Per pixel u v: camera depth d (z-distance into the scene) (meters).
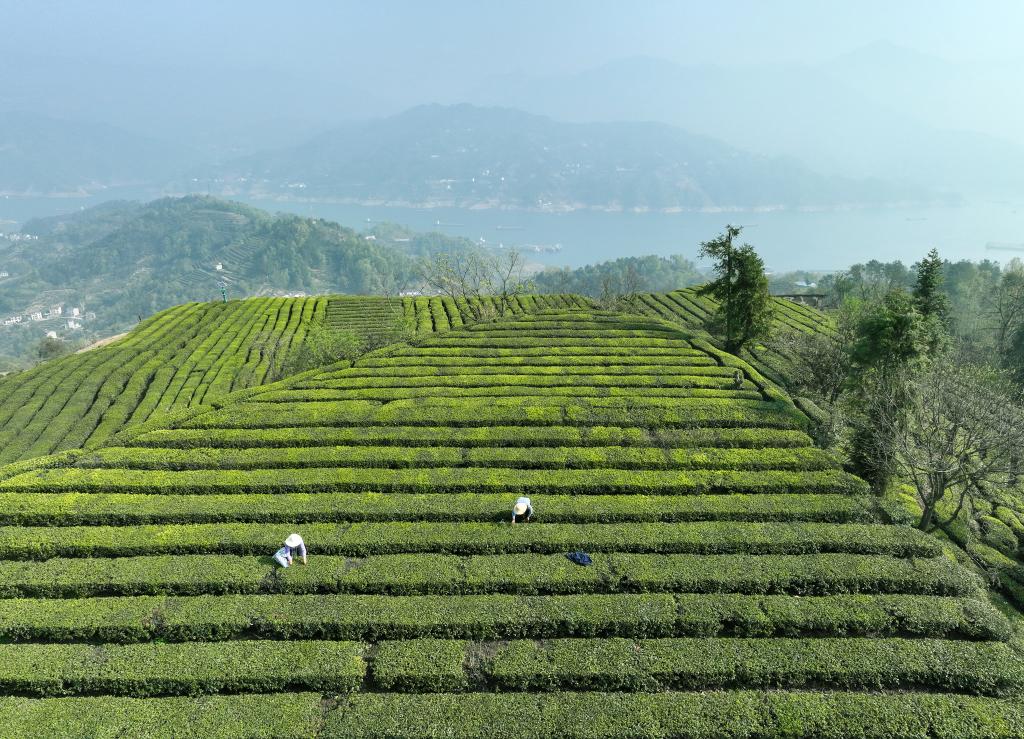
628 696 20.36
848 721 19.34
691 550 26.86
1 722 19.09
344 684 20.91
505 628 22.80
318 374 43.81
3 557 26.50
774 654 21.67
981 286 105.75
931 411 34.44
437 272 99.25
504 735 18.94
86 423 51.28
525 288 101.06
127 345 68.12
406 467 32.66
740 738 19.12
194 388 57.53
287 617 22.88
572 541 26.89
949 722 19.30
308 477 31.14
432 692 20.88
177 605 23.44
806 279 176.50
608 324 54.91
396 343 50.59
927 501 32.72
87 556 26.44
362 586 24.59
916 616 23.23
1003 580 29.94
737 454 33.41
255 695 20.34
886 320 36.72
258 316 79.69
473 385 42.22
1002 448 31.86
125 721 19.25
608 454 33.34
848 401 41.34
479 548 26.72
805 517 28.94
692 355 47.78
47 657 21.34
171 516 28.34
